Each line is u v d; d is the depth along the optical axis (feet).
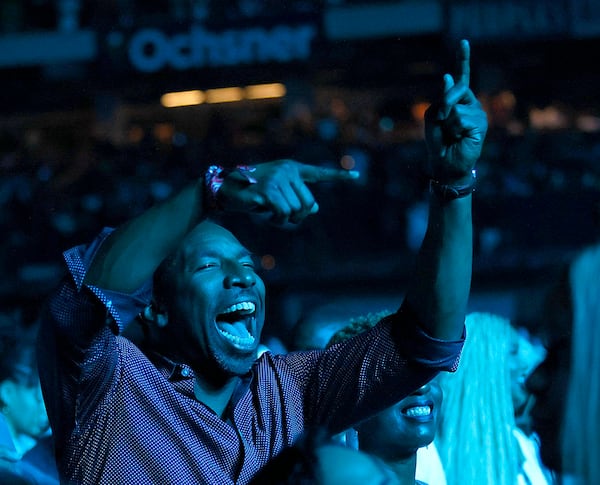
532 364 13.41
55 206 60.85
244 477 8.38
